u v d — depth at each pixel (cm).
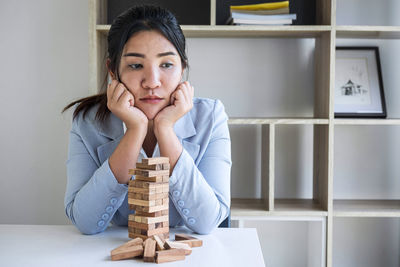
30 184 230
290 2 211
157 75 104
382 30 191
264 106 225
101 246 94
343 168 229
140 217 92
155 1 207
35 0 223
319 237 201
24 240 98
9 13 223
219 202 115
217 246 94
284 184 228
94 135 119
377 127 228
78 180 114
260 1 210
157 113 108
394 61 223
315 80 217
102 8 199
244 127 227
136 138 105
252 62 224
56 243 96
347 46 222
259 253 89
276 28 191
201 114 125
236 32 200
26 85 226
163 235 93
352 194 229
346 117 211
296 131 227
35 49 224
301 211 197
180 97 107
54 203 231
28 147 229
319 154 210
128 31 102
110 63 110
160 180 92
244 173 228
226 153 124
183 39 108
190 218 105
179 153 105
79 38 223
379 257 232
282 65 224
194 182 104
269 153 195
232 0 210
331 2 189
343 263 232
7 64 226
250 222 232
